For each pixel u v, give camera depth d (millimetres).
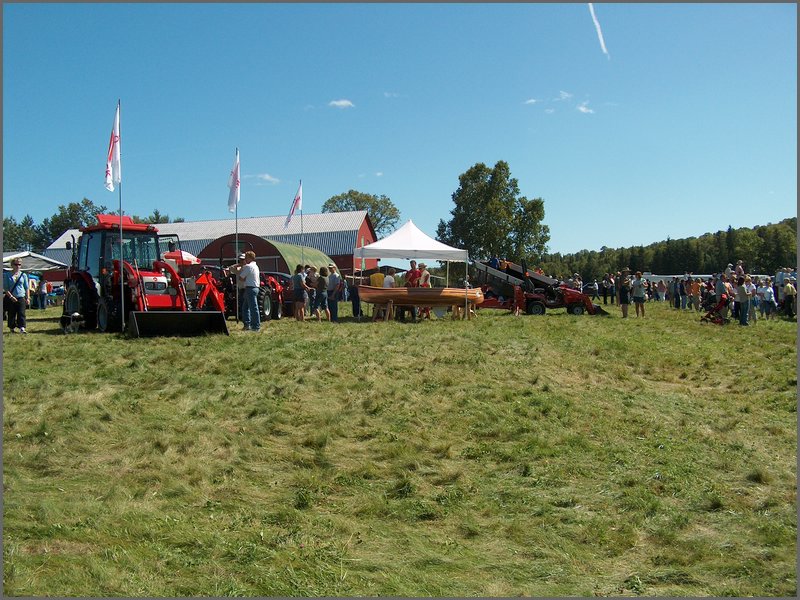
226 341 11820
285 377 8977
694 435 7500
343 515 4883
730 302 22625
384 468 5898
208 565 3920
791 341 15844
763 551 4523
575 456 6477
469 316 19891
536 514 5047
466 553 4355
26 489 4922
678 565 4316
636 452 6746
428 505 5082
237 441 6355
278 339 12227
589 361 11820
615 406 8648
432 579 3967
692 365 12344
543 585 3975
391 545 4418
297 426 7027
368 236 53781
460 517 4926
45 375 8477
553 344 13562
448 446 6516
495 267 26422
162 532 4301
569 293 24891
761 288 22609
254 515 4734
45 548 3992
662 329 18469
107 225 14625
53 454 5684
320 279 17719
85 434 6223
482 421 7469
